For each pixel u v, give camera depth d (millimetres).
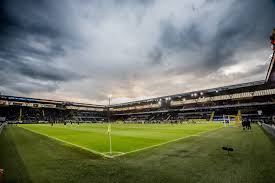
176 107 71312
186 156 6691
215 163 5629
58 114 78375
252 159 6062
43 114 72938
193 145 9258
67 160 6301
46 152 7828
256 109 47969
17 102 66875
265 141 10188
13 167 5465
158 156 6781
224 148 7207
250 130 18141
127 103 86250
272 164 5434
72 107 87438
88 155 7145
